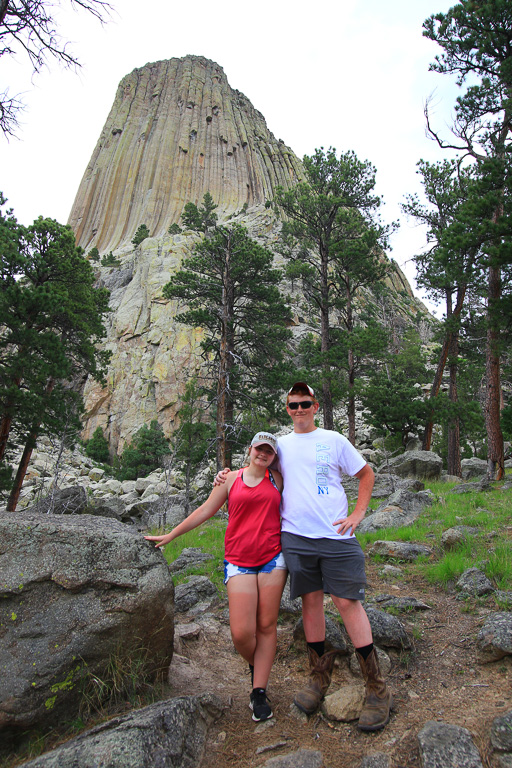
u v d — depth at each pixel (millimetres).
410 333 52375
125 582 3080
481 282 17250
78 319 20734
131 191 144000
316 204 23484
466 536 6273
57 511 18266
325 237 24625
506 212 15406
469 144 17750
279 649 3959
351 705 2932
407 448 29203
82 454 49219
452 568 5086
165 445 47188
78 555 3090
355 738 2721
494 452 16062
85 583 3014
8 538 3109
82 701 2828
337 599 2986
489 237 15266
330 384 22812
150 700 3006
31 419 17453
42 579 2965
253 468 3172
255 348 25391
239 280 23875
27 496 26344
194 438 19719
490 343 16688
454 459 22547
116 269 80938
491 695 2951
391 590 4953
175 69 173875
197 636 4250
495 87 16109
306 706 2973
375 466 27281
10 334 17500
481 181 15812
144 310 67312
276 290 24703
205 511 3336
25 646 2803
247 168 150750
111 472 45719
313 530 3039
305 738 2760
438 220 23891
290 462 3219
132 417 58969
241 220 94000
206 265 23484
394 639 3609
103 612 2977
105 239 136750
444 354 24734
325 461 3156
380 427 29000
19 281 20344
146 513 19203
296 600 4551
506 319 16406
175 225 88812
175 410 57375
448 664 3412
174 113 158125
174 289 23719
